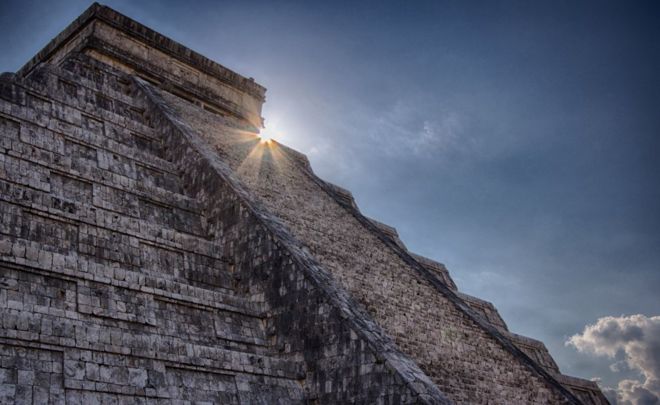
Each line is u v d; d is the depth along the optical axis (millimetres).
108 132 19734
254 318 15531
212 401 12695
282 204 22047
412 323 19656
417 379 12836
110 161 18078
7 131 15938
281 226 17656
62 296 12570
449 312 21672
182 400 12281
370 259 21875
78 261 13125
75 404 10891
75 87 20703
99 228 14969
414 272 22828
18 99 17328
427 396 12344
